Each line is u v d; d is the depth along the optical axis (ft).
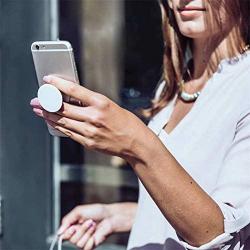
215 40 5.96
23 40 10.32
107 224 7.23
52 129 5.18
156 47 11.16
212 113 5.65
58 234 7.21
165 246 5.90
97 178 11.12
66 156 10.83
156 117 6.63
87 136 4.87
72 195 10.92
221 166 5.52
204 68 6.19
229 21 5.86
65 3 10.66
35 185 10.62
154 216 6.10
